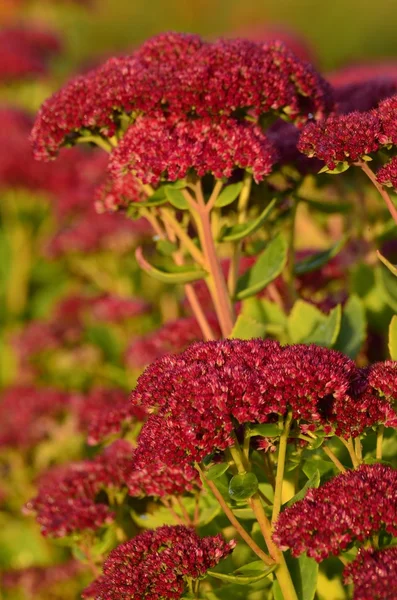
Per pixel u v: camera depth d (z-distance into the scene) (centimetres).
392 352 513
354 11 3047
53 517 566
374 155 578
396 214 477
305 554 441
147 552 458
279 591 441
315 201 640
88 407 910
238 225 560
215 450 432
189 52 565
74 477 585
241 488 427
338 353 438
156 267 572
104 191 595
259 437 445
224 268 743
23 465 991
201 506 546
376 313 695
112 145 562
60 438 962
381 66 885
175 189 549
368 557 393
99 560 596
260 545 495
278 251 595
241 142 512
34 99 1586
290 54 556
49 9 1823
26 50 1555
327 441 510
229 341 446
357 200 775
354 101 670
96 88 535
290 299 671
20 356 1084
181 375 423
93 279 1279
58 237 1160
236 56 529
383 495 402
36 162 1247
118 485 573
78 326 1111
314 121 568
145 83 520
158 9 2977
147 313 1065
